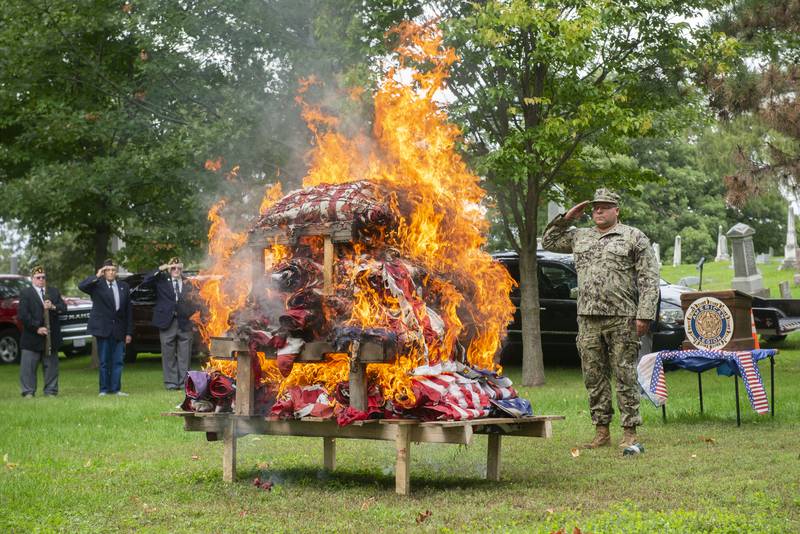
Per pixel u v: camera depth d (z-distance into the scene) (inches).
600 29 536.4
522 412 250.2
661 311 627.2
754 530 187.5
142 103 754.2
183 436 369.4
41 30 740.7
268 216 266.5
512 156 551.5
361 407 237.6
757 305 755.4
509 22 522.6
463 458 302.7
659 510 213.6
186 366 623.5
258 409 257.8
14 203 759.7
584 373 325.4
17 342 880.9
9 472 286.8
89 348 987.3
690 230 2049.7
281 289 253.4
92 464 300.5
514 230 995.3
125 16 708.0
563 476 264.8
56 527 208.8
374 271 243.1
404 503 227.5
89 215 810.2
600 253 319.9
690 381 565.3
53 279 1583.4
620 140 619.2
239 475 275.3
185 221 782.5
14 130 824.9
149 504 232.4
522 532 189.8
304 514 216.7
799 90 579.2
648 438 336.8
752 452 298.2
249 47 671.8
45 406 495.5
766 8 600.4
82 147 814.5
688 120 598.5
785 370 596.4
